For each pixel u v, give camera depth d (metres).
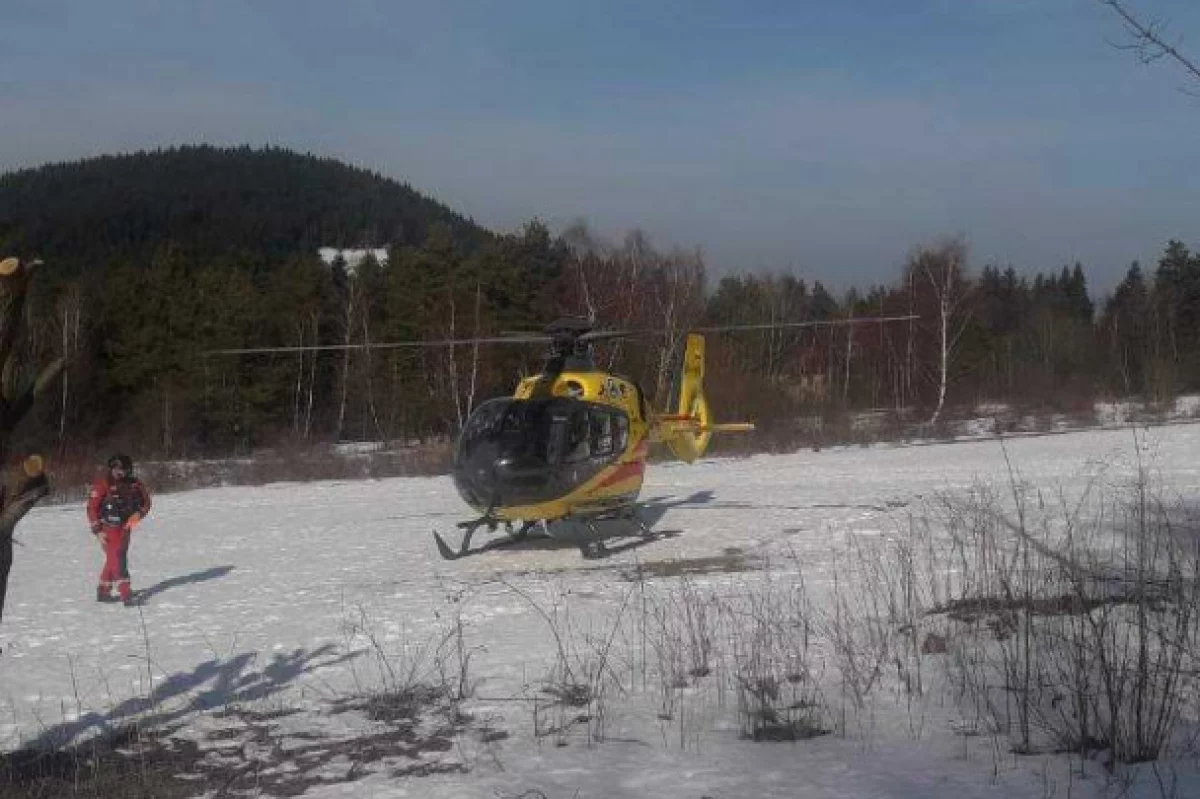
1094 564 10.30
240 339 53.97
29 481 5.41
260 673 9.61
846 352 71.19
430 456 39.12
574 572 14.84
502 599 12.68
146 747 7.43
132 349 52.41
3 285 5.06
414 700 8.32
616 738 7.17
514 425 16.05
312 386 57.72
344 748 7.26
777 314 78.75
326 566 16.42
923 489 23.75
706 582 13.14
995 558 11.26
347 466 37.50
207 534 21.22
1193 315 62.56
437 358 53.00
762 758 6.62
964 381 60.94
